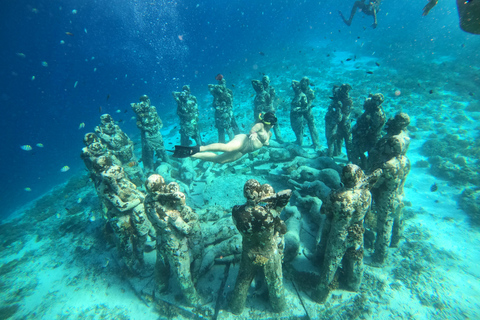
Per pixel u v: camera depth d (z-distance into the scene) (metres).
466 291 2.60
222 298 2.43
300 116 5.23
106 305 2.90
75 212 5.02
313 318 2.25
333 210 1.99
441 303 2.50
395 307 2.47
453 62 9.93
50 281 3.46
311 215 3.18
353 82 10.09
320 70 12.34
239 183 4.35
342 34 20.81
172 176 4.84
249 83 12.94
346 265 2.38
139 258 2.97
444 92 7.88
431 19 17.02
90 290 3.15
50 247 4.18
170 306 2.57
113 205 2.64
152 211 2.01
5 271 3.80
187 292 2.29
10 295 3.35
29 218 5.57
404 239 3.26
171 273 2.80
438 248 3.10
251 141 2.71
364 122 3.43
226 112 5.46
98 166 2.63
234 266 2.71
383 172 2.41
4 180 11.77
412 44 13.41
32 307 3.11
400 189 2.90
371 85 9.37
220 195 4.10
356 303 2.44
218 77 4.89
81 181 6.27
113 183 2.56
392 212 2.59
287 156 4.50
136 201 2.71
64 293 3.20
